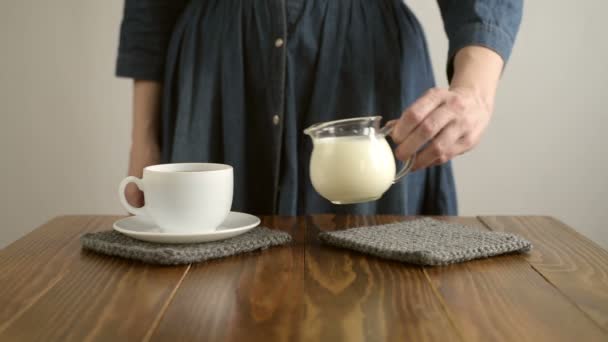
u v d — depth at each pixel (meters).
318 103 1.22
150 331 0.51
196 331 0.51
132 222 0.88
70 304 0.58
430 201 1.30
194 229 0.80
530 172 2.00
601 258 0.76
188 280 0.66
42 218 2.08
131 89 2.02
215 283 0.65
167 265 0.72
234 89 1.24
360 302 0.58
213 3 1.29
